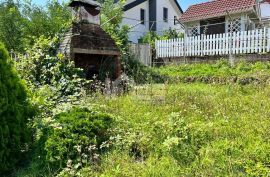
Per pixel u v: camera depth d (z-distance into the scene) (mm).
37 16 15758
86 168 4047
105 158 4375
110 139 4723
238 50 14609
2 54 4539
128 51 14445
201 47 16000
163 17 28844
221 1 18609
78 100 7141
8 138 4309
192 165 4027
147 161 4270
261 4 22109
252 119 5543
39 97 5281
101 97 7609
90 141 4496
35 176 4035
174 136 4777
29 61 8906
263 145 4270
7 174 4266
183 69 14211
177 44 16906
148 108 6789
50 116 5133
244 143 4457
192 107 6578
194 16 18625
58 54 9234
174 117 5254
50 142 4289
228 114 6035
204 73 12609
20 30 15484
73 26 10320
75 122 4695
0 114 4238
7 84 4473
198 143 4617
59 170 4121
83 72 10195
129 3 25766
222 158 4062
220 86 10227
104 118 5141
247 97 7672
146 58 17031
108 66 11555
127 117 6066
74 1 10719
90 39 10609
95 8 11297
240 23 17250
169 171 3922
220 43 15266
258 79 10375
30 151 4605
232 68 12836
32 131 4855
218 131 4934
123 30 16641
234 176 3641
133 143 4719
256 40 14008
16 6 16344
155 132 4961
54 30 15172
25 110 4809
